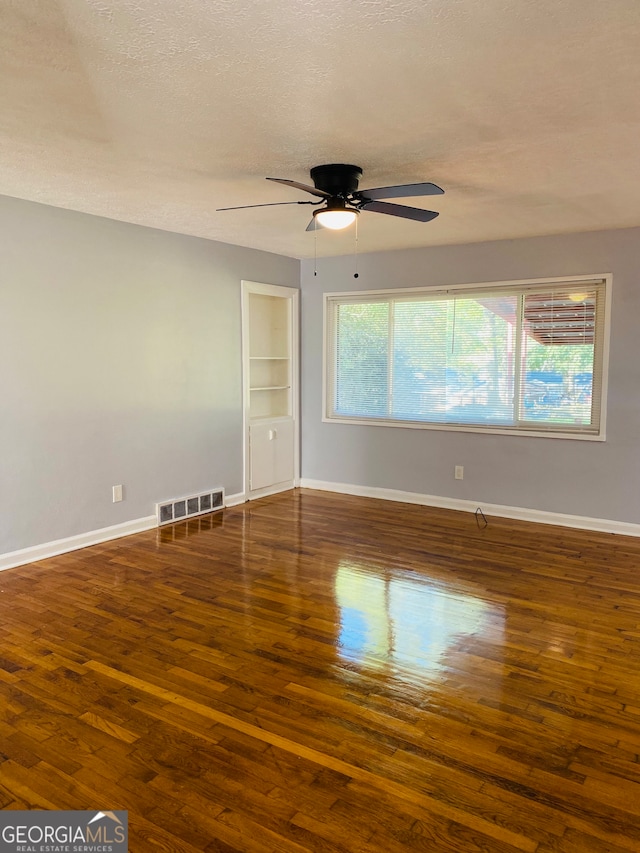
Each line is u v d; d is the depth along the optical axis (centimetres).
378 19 182
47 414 427
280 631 324
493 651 303
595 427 506
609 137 281
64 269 429
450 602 363
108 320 462
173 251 509
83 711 250
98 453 463
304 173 337
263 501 603
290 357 648
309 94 235
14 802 199
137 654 298
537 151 300
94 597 367
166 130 273
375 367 613
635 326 479
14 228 398
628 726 243
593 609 353
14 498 412
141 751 225
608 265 485
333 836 186
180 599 365
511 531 505
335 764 219
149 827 189
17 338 405
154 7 175
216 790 205
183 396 529
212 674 280
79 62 210
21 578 396
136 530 497
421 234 505
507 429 541
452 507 574
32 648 304
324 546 465
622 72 216
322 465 654
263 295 619
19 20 183
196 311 534
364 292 608
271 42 195
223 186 365
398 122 262
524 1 172
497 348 543
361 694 265
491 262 535
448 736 236
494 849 182
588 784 210
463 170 331
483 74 218
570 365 512
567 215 435
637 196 385
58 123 266
